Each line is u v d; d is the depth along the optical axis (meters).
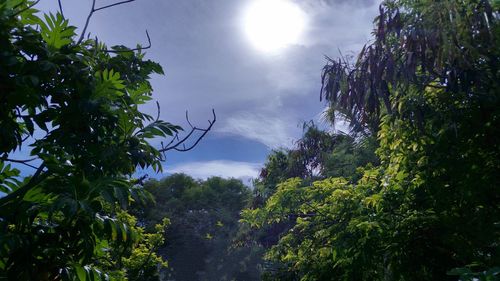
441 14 5.46
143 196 3.82
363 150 11.48
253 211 11.02
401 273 7.02
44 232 3.73
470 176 6.20
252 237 19.22
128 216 7.65
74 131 3.89
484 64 5.98
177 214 37.19
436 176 6.55
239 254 32.00
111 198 3.52
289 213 10.59
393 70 5.79
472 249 6.35
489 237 6.21
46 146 3.79
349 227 7.09
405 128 6.53
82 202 3.40
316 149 15.73
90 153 3.89
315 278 9.42
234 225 36.50
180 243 33.97
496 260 5.80
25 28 3.84
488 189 6.25
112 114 4.02
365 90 6.30
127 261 10.72
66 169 3.75
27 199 3.70
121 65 4.61
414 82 5.90
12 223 3.59
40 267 3.58
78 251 3.68
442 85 6.23
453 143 6.18
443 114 6.13
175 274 32.66
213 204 39.00
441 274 6.88
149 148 4.34
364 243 7.05
